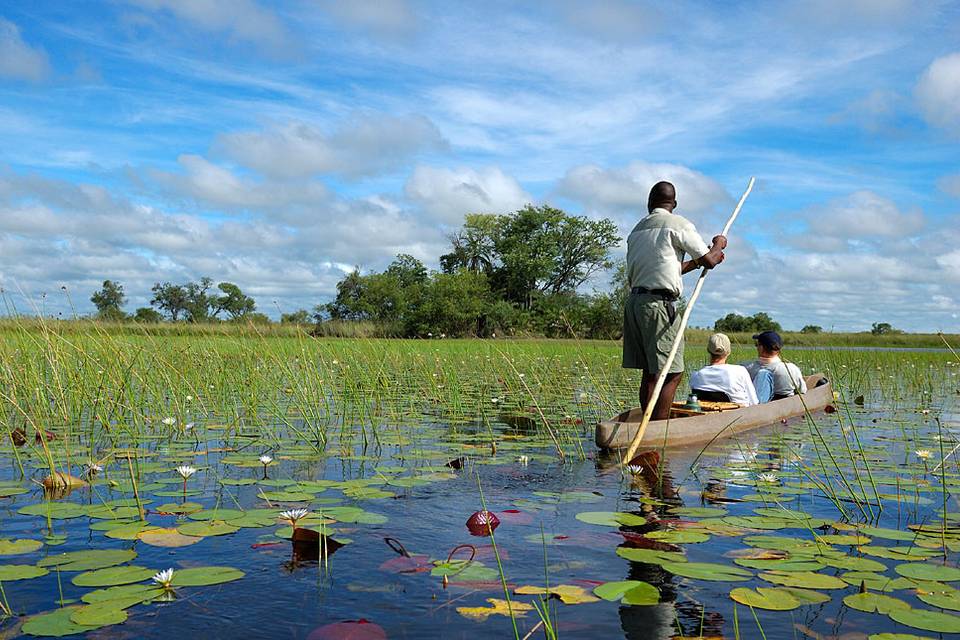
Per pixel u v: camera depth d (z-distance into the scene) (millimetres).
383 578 2094
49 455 3393
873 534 2662
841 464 4227
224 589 1987
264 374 7770
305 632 1694
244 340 8188
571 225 61656
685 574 2125
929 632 1742
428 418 6367
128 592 1950
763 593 1989
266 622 1754
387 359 11492
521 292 62219
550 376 10375
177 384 6637
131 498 3148
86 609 1818
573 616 1815
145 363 7141
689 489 3502
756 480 3742
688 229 5102
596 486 3562
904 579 2133
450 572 2150
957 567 2260
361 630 1678
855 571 2205
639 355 5371
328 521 2758
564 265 62375
